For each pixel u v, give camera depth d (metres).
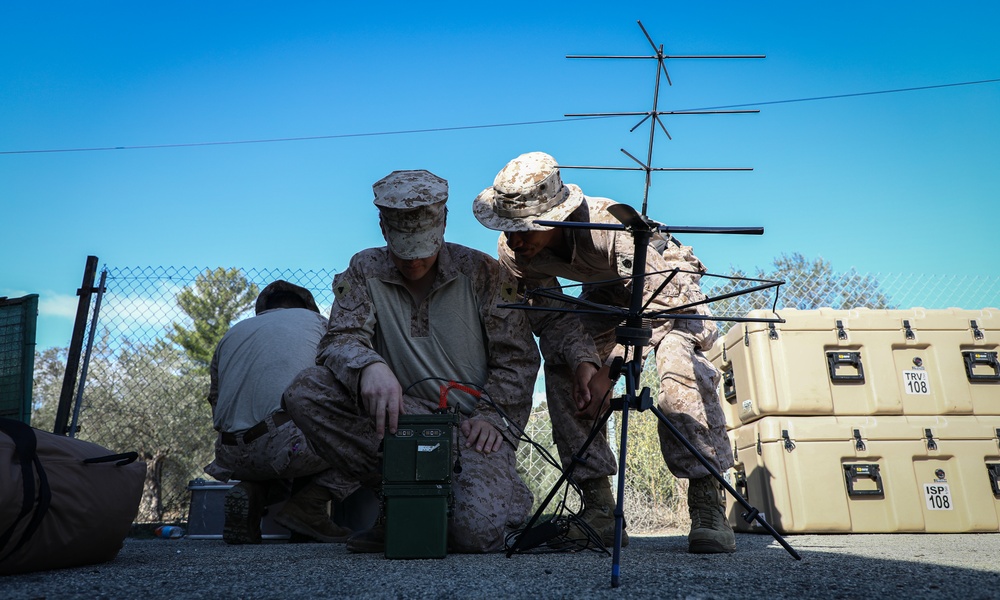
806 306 5.30
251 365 3.55
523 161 2.68
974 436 3.95
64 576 1.79
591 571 1.74
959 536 3.56
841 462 3.91
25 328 4.53
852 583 1.52
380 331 2.63
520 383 2.53
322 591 1.47
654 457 5.14
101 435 6.06
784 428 3.94
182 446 6.26
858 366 4.07
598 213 2.66
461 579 1.60
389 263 2.63
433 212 2.41
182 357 6.32
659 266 2.54
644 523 5.02
